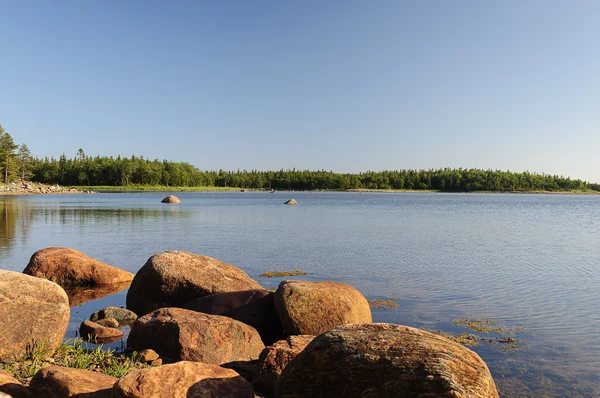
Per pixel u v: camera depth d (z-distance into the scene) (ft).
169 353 26.89
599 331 34.04
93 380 19.27
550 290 47.32
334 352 17.35
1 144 407.03
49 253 49.03
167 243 83.25
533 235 105.60
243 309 33.65
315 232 106.22
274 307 32.96
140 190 513.45
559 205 296.10
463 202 328.49
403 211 202.08
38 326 25.80
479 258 68.69
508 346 30.89
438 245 84.28
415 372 15.48
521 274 56.08
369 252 74.08
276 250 75.72
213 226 119.03
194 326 27.14
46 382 18.66
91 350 28.60
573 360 28.58
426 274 55.72
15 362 24.23
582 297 44.32
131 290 39.52
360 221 141.79
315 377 17.39
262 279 52.19
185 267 38.45
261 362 23.70
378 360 16.42
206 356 26.21
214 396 17.43
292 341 24.48
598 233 111.34
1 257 64.39
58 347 27.07
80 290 46.60
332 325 30.48
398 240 91.71
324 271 57.36
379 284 49.80
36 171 527.40
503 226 129.70
